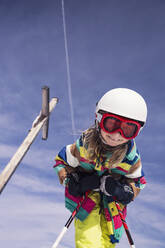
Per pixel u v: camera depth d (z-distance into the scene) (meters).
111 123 2.45
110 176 2.72
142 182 2.93
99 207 2.81
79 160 2.86
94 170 2.85
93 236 2.60
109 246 2.70
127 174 2.85
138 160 2.82
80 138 2.81
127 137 2.46
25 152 3.07
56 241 2.43
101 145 2.70
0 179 2.65
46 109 4.15
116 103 2.46
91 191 2.84
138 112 2.47
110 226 2.70
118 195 2.65
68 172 2.94
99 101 2.67
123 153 2.65
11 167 2.78
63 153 2.97
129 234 2.52
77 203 2.79
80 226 2.70
